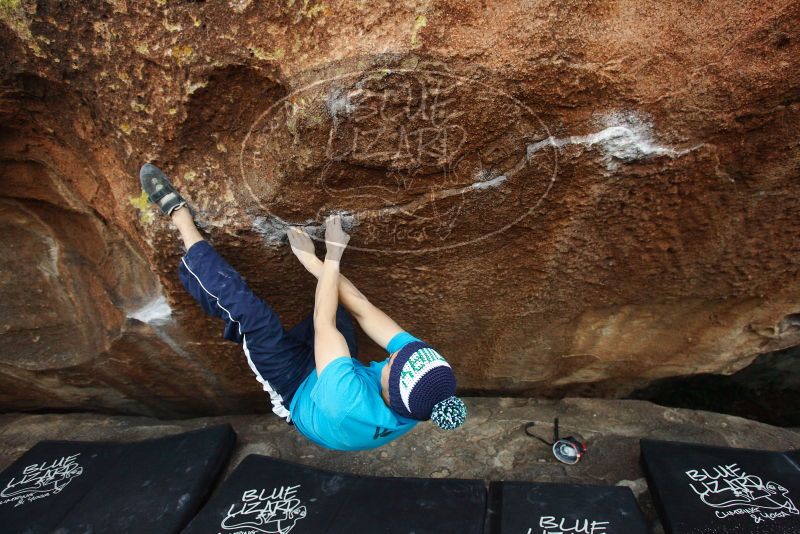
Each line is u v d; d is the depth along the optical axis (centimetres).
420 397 142
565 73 135
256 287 192
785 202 169
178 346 224
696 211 171
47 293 225
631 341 231
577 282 198
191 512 200
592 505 183
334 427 153
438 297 202
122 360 235
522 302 206
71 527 194
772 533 167
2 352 241
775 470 190
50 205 198
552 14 130
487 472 221
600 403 253
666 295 205
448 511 187
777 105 145
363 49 129
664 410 247
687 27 136
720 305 212
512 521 179
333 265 164
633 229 176
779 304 209
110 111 151
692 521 173
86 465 223
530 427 241
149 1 132
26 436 266
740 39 136
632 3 134
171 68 139
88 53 142
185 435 232
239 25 132
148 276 204
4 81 151
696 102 143
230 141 155
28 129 169
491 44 130
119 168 167
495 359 240
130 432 263
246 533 185
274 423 260
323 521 187
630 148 150
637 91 140
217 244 170
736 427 237
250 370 239
